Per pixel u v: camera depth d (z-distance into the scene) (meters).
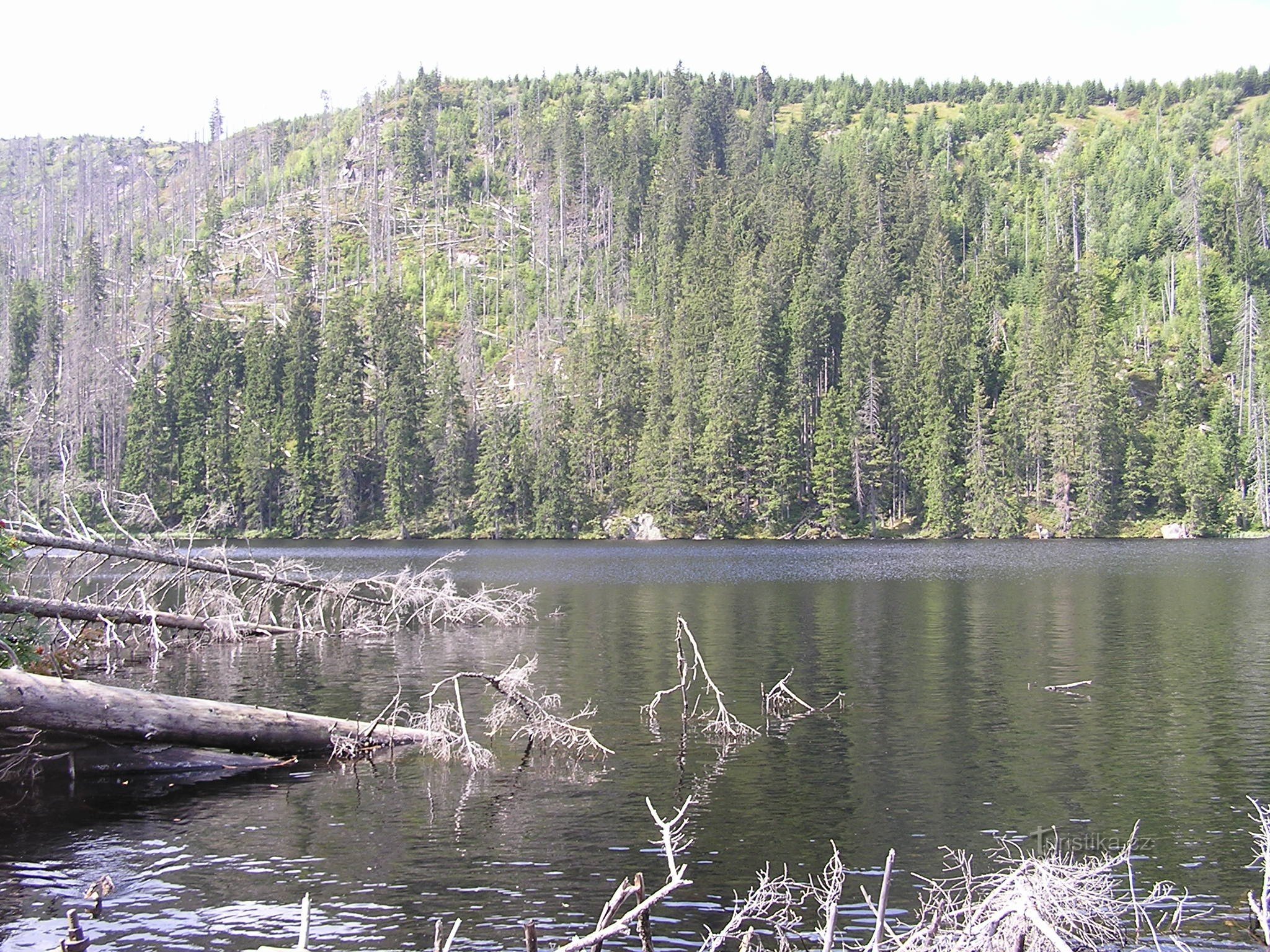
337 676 27.95
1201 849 14.07
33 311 155.62
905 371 133.75
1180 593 50.19
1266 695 24.31
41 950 11.09
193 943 11.30
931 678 27.14
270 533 130.88
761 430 129.38
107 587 40.31
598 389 144.25
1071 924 10.93
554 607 45.78
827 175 187.50
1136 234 183.75
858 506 131.62
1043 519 126.56
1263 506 126.31
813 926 11.76
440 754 19.14
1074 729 21.16
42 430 92.81
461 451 133.62
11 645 19.39
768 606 45.62
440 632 38.22
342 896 12.55
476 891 12.70
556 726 20.02
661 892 8.76
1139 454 127.06
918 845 14.31
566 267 199.75
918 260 163.88
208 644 35.00
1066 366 130.00
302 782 17.61
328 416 132.62
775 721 22.20
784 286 157.25
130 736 16.81
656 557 86.25
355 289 195.75
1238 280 168.12
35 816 15.70
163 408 131.12
